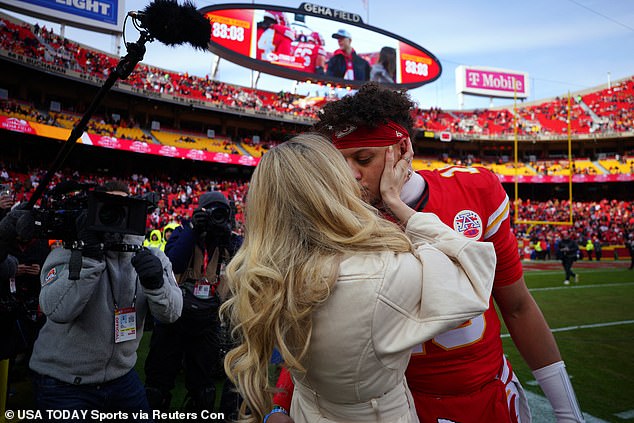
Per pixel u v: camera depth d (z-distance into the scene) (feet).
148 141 75.82
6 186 9.70
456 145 110.93
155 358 9.61
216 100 88.07
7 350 9.43
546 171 101.81
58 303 5.82
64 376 6.11
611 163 102.12
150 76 83.71
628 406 10.20
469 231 3.95
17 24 67.97
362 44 82.64
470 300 2.62
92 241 6.02
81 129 5.31
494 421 3.70
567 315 22.58
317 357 2.74
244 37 72.33
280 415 3.51
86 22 67.87
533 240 76.13
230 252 9.87
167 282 6.77
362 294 2.61
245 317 2.77
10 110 59.62
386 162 3.57
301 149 3.08
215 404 10.83
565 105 118.21
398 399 2.95
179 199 70.33
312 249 2.78
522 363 14.11
